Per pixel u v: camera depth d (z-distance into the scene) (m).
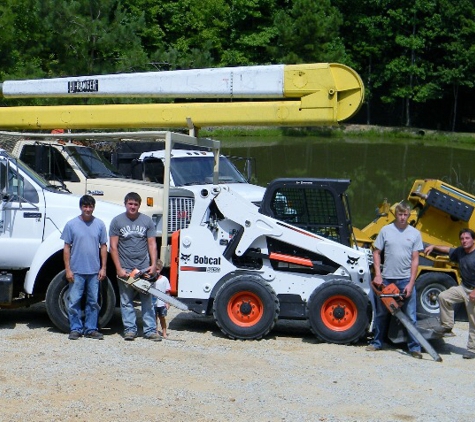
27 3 30.55
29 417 6.73
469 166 32.75
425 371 8.70
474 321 9.48
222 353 9.14
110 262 10.37
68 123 11.53
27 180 10.10
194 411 7.03
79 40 30.06
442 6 54.38
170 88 10.91
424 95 54.56
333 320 9.80
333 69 10.25
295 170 29.64
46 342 9.40
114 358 8.73
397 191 25.45
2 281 9.80
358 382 8.14
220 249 10.09
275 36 53.44
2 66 28.69
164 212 10.24
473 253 9.43
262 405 7.27
